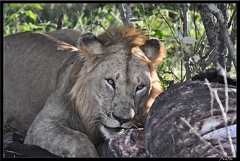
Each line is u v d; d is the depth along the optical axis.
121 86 9.34
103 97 9.52
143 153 8.59
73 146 9.52
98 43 9.75
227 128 7.20
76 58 10.83
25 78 12.06
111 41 9.84
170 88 8.45
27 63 12.22
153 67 9.94
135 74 9.40
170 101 8.18
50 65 11.77
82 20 17.98
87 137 9.69
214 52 12.16
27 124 12.07
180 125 7.77
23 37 12.84
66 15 18.30
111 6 16.30
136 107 9.45
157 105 8.36
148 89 9.57
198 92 8.12
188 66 11.70
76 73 10.19
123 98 9.30
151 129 8.12
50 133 10.01
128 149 8.67
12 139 11.52
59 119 10.41
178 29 11.67
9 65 12.46
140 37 9.88
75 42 13.10
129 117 9.21
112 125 9.38
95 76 9.63
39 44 12.45
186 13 12.19
